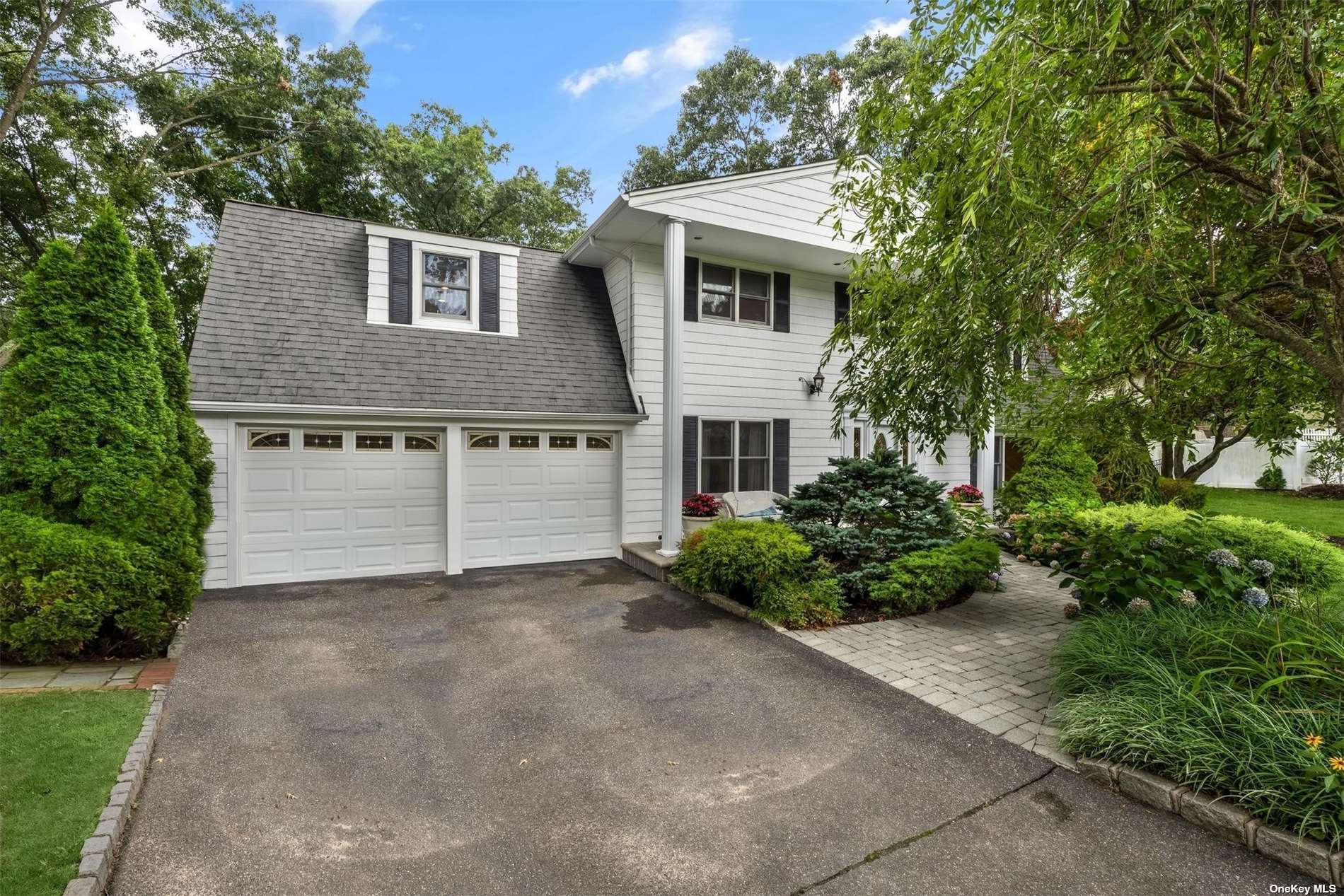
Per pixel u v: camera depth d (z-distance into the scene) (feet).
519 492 26.71
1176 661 11.05
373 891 7.38
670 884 7.55
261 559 22.47
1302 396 15.55
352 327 24.93
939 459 14.84
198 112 50.16
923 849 8.19
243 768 10.15
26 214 42.29
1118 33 8.86
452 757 10.73
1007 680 14.16
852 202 15.49
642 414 28.07
